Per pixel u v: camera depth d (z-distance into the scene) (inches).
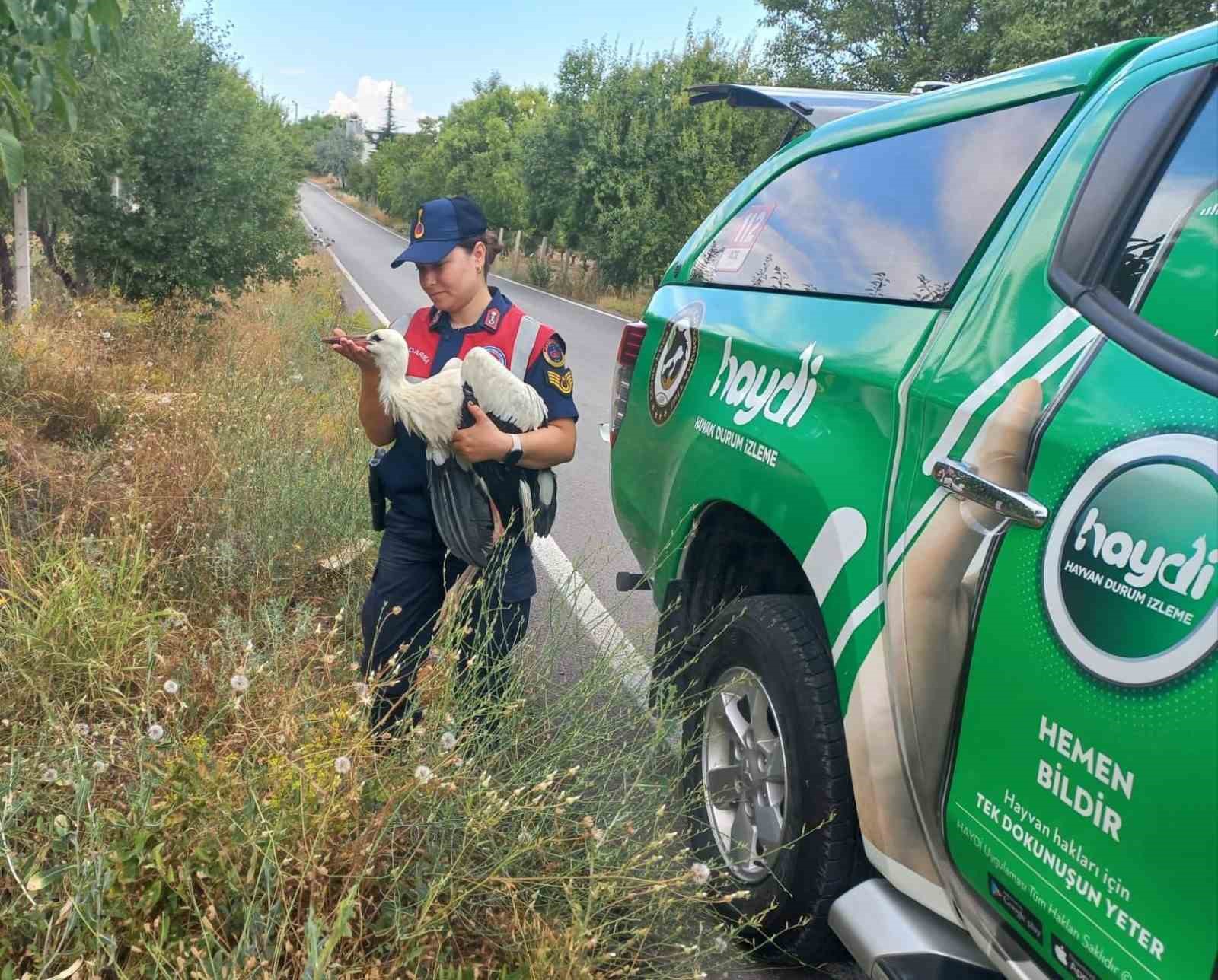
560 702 117.3
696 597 127.8
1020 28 637.3
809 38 991.0
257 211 497.4
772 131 997.8
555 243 1213.7
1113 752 62.4
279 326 545.6
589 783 107.7
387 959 88.1
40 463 196.9
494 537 118.6
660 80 1026.1
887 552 86.0
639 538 142.8
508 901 95.7
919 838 83.4
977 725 74.8
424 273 117.6
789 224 127.5
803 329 109.7
